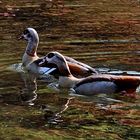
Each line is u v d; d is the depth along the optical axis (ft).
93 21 96.32
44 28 88.12
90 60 63.62
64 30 86.17
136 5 120.67
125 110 45.37
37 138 39.11
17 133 40.19
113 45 73.15
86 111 45.34
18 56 67.05
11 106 47.06
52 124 42.27
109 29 87.76
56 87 53.52
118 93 49.93
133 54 66.95
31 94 50.80
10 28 87.45
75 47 71.92
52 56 55.93
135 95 49.34
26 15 102.42
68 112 45.16
